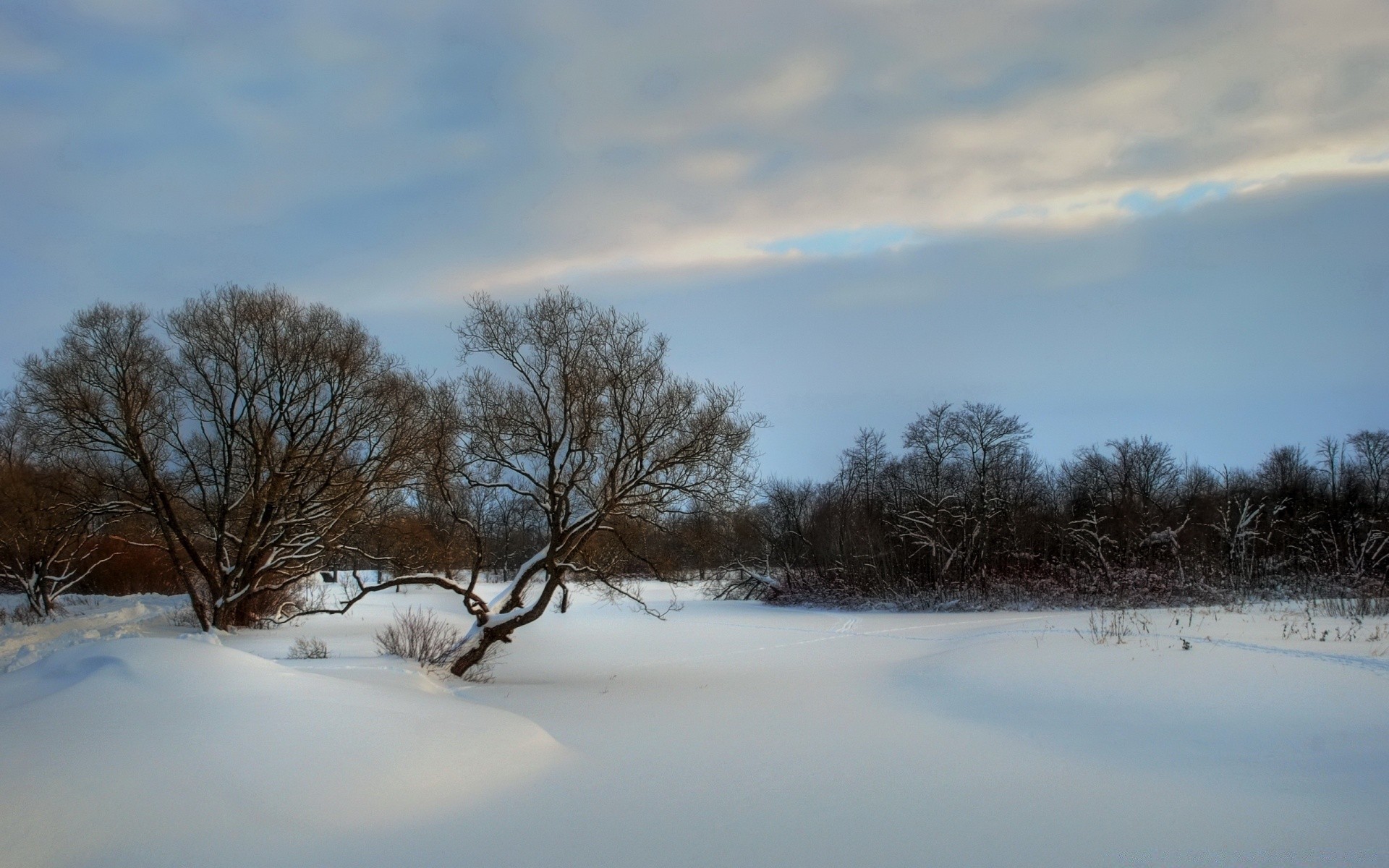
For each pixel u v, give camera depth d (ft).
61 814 20.62
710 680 62.44
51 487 85.15
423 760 28.04
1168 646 51.34
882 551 165.58
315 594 130.93
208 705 28.50
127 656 32.65
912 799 28.60
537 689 55.62
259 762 25.00
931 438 169.17
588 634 105.91
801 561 182.80
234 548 94.02
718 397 67.51
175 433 84.17
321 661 53.57
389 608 120.88
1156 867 22.79
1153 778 30.37
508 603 67.77
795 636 101.50
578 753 33.63
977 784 30.35
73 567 119.24
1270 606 93.09
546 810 26.05
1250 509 149.79
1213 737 34.71
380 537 94.63
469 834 23.61
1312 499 164.04
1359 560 120.06
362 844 22.22
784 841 24.56
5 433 113.09
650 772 31.32
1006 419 166.50
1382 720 34.17
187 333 83.05
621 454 65.98
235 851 20.89
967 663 55.72
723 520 72.38
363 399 86.28
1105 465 211.00
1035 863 23.15
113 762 23.29
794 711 45.91
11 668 55.16
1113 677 45.11
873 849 24.00
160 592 132.36
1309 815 26.13
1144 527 148.25
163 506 79.66
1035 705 42.93
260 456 83.30
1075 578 135.95
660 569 75.97
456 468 70.23
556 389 66.69
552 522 66.59
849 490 201.16
